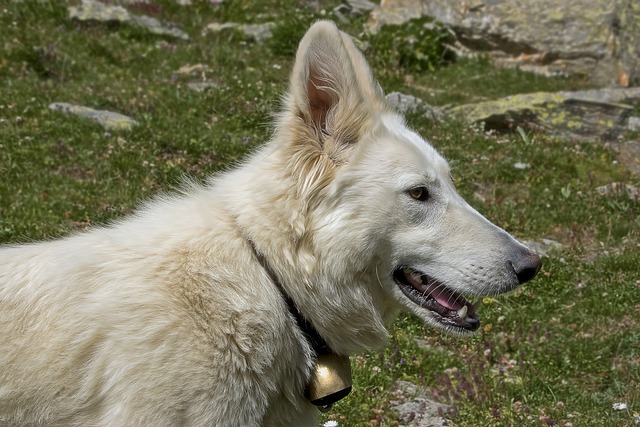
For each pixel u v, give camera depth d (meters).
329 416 5.48
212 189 4.09
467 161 11.18
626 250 9.10
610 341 7.11
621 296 7.95
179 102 11.60
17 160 9.00
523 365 6.63
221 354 3.53
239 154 9.88
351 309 3.96
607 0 16.66
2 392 3.43
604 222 9.85
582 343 7.03
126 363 3.43
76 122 10.23
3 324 3.50
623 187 10.68
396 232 3.95
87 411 3.50
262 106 11.42
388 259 3.99
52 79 12.62
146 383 3.41
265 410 3.70
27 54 12.98
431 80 15.56
